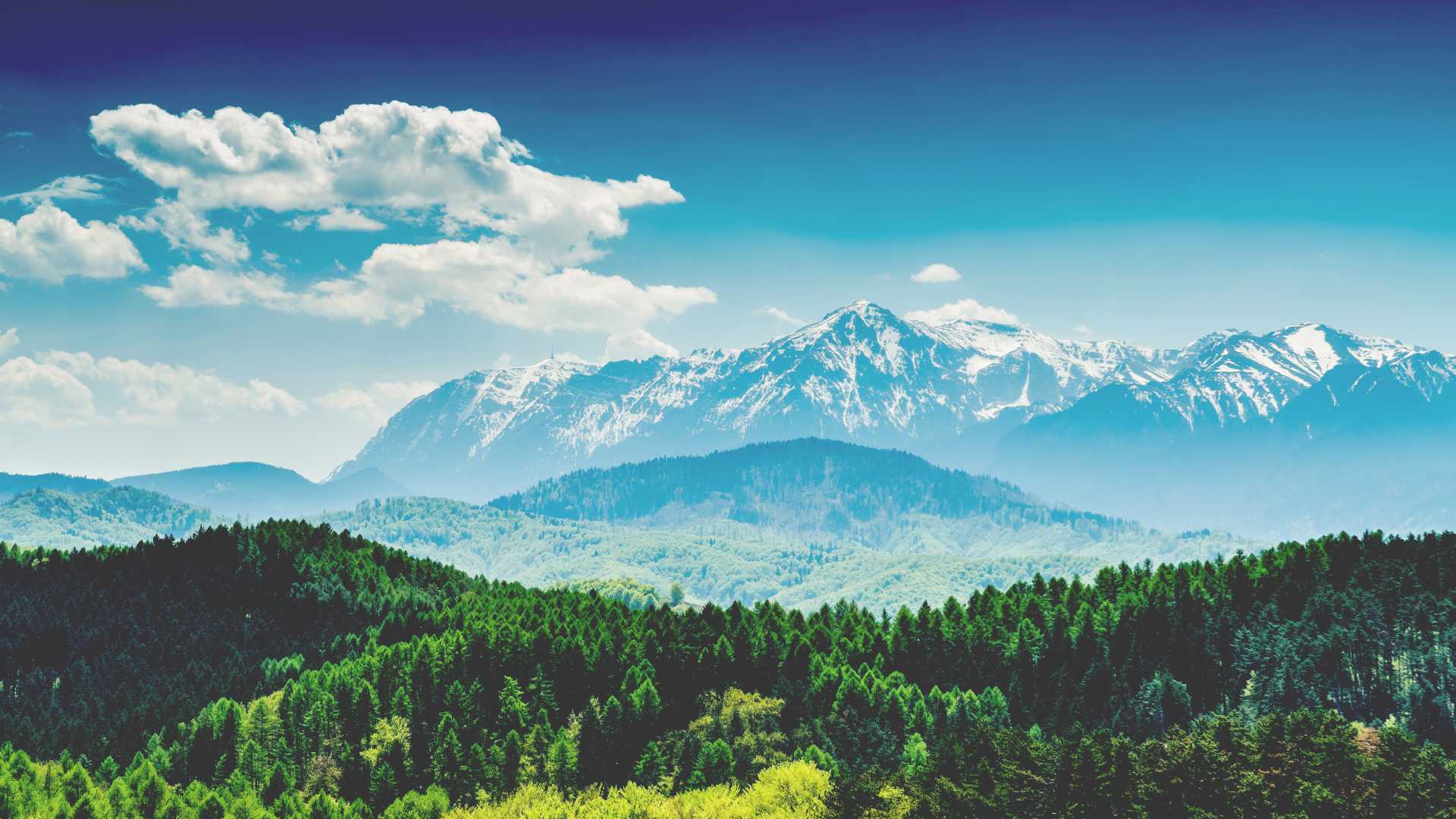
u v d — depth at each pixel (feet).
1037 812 406.00
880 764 529.04
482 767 558.15
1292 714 433.89
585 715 588.91
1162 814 391.04
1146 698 590.96
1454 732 531.09
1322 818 375.25
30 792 542.16
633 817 489.26
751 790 483.51
